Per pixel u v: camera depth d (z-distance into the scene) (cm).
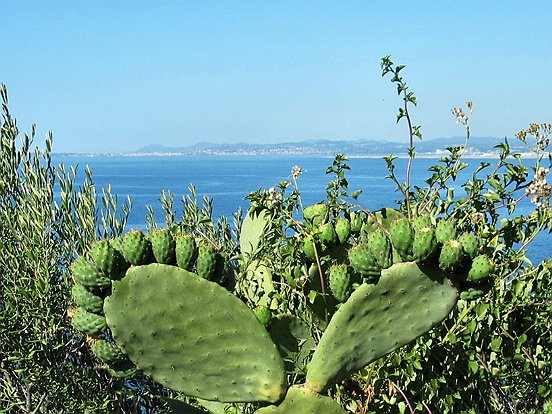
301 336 196
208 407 203
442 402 205
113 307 155
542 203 202
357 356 164
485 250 209
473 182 209
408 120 216
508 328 217
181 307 159
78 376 281
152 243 160
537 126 200
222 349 162
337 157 212
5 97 294
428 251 155
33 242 277
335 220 213
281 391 163
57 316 276
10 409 288
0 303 288
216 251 164
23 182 292
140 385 289
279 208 213
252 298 213
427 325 161
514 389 222
